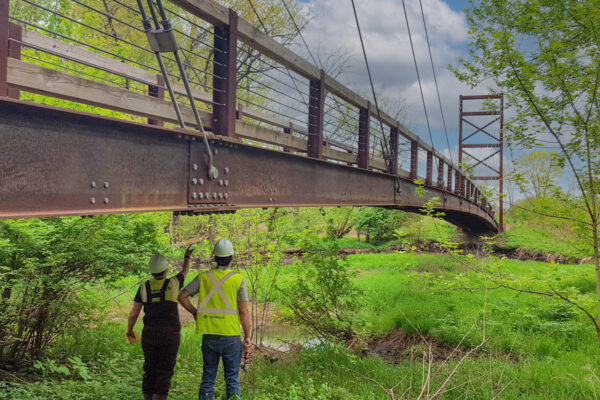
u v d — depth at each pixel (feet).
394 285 49.14
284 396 16.90
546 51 20.70
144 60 54.54
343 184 26.63
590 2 18.62
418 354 27.94
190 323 34.58
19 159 8.73
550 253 82.28
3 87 8.41
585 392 18.94
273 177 18.29
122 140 11.05
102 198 10.47
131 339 15.11
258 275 30.73
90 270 20.74
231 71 15.03
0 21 8.37
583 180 21.72
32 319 19.47
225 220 30.12
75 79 11.29
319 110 22.80
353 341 29.14
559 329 29.32
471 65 23.20
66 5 39.22
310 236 29.91
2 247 17.52
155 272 14.87
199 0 13.29
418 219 111.86
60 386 16.02
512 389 19.56
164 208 12.21
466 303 38.75
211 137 13.56
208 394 14.32
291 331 33.40
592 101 20.36
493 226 115.44
